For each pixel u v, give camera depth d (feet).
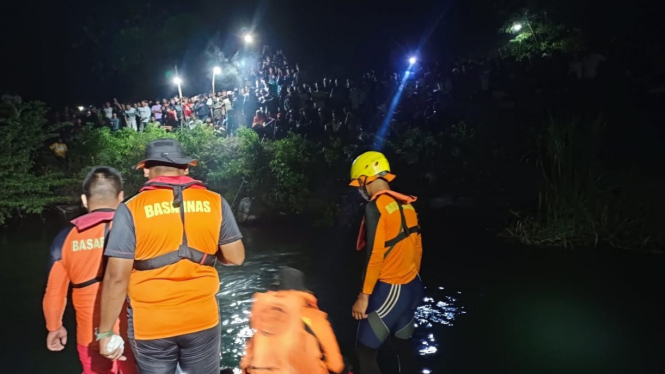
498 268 26.43
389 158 43.57
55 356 18.22
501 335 18.88
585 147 31.91
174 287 10.27
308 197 40.32
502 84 52.37
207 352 10.76
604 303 21.49
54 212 44.34
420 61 65.51
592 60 52.47
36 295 24.52
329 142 45.09
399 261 14.37
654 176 36.55
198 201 10.62
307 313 18.42
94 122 63.77
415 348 17.99
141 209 10.18
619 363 16.66
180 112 58.03
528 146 42.19
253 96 61.21
